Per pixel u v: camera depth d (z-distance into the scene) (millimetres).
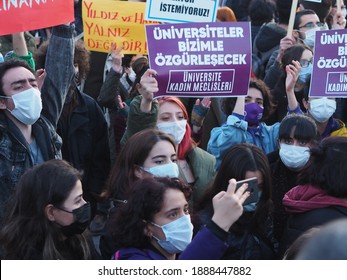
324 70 5703
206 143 6625
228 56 5293
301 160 4820
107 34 6254
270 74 6719
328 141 3986
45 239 3566
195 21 5723
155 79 5109
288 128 4832
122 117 6422
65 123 5648
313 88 5719
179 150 5082
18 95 4398
